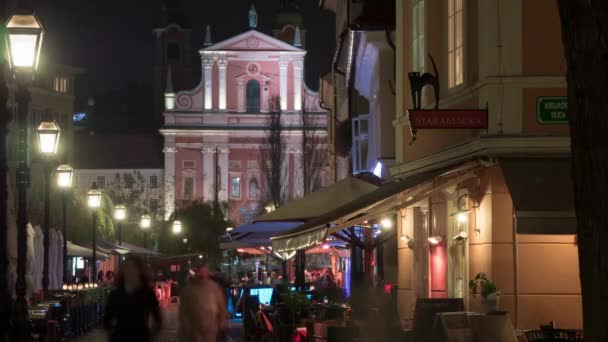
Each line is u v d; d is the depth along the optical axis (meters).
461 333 16.69
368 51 38.00
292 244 23.97
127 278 18.50
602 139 8.27
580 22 8.34
